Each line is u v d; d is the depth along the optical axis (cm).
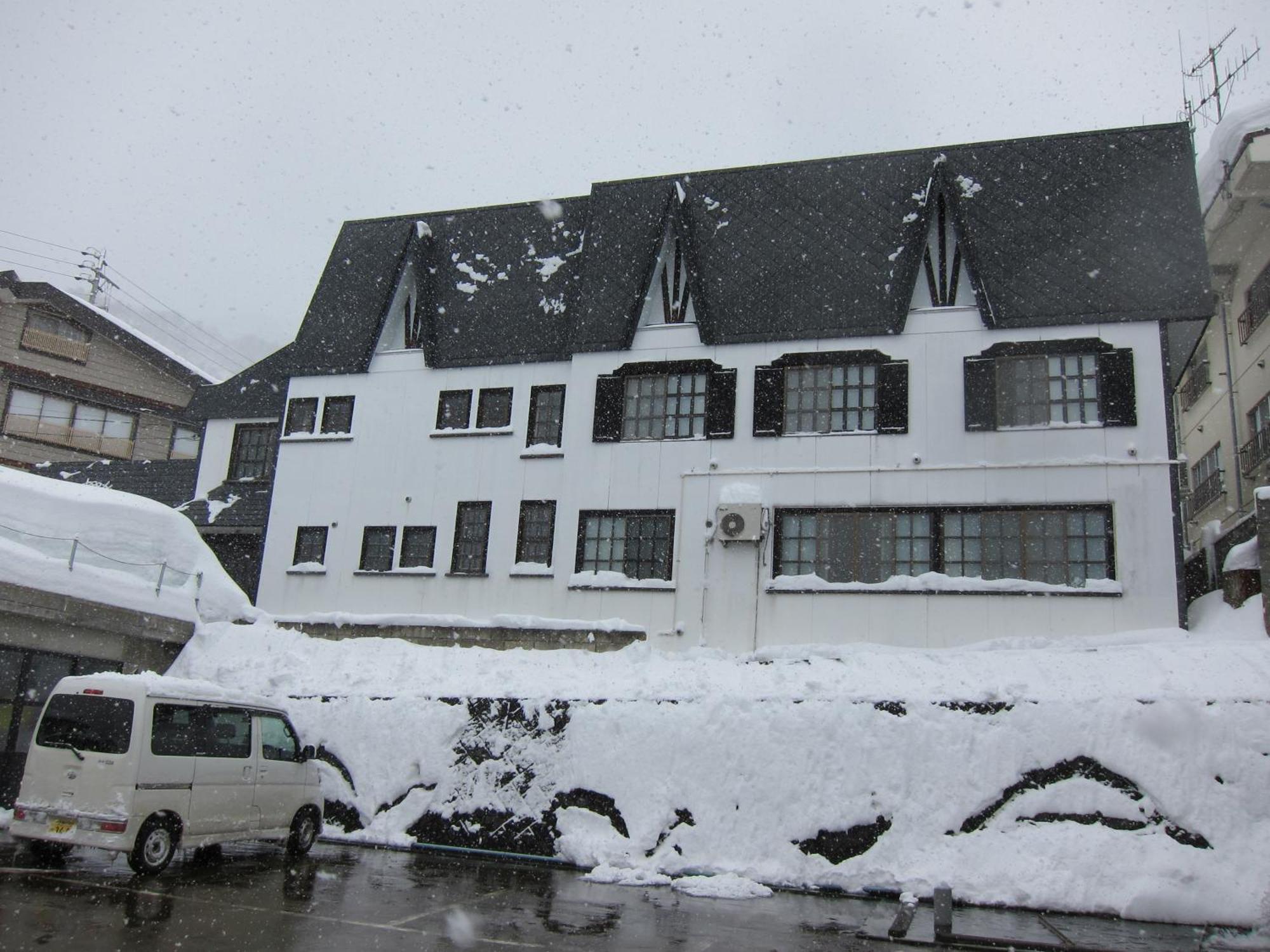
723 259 2197
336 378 2445
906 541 1920
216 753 1173
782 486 2003
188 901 942
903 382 1978
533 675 1681
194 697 1162
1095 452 1839
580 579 2083
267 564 2348
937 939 945
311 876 1137
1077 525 1830
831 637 1895
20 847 1186
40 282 3366
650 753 1391
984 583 1834
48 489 1714
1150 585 1750
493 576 2167
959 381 1948
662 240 2227
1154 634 1702
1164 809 1191
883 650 1786
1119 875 1143
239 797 1192
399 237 2548
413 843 1440
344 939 827
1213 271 2372
